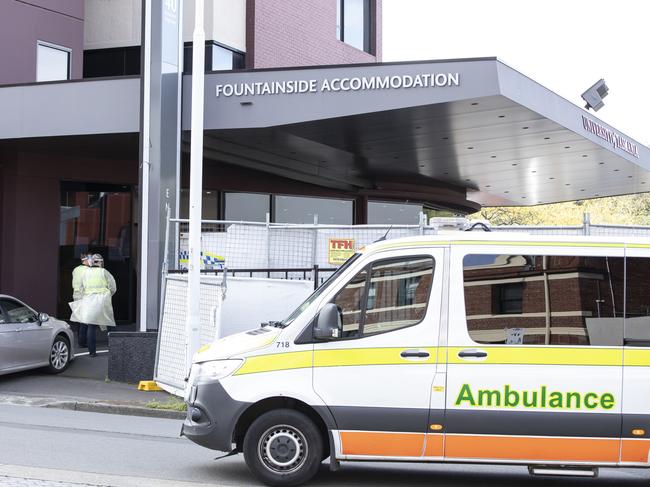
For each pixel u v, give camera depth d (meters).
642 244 7.04
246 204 24.88
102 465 7.88
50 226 20.67
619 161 23.77
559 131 18.80
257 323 12.98
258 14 22.78
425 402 6.91
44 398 12.45
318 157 22.34
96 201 22.11
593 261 7.00
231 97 16.34
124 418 11.27
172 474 7.57
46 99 17.27
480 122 17.45
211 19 21.52
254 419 7.24
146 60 15.36
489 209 62.41
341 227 14.92
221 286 11.87
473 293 7.02
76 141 18.20
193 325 11.66
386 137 18.94
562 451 6.82
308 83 15.99
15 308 14.06
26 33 20.23
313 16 25.20
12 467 7.62
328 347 7.06
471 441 6.87
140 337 13.94
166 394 12.78
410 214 30.14
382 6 29.27
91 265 16.44
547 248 7.05
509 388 6.86
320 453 7.07
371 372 6.98
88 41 23.27
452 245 7.11
